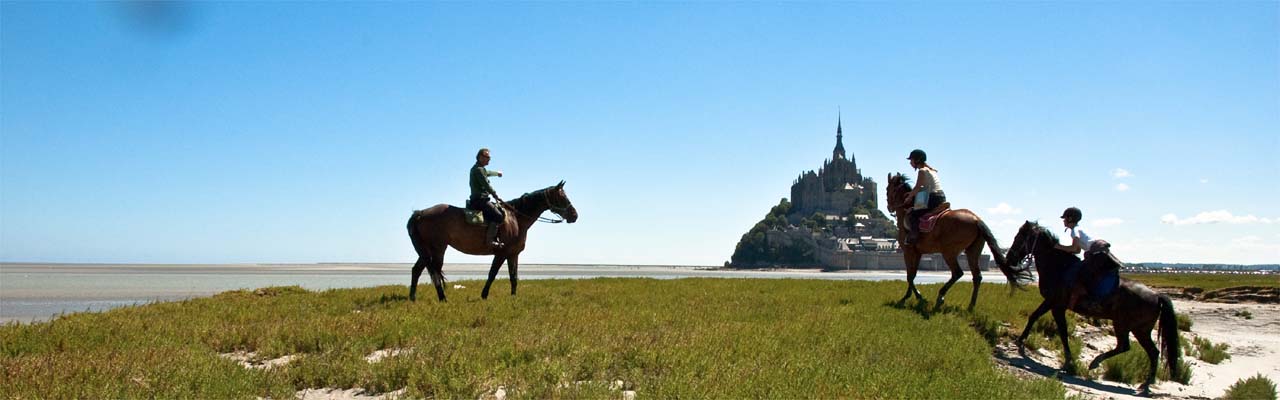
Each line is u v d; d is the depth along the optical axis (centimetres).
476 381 789
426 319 1308
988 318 1509
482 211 1648
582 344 998
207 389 738
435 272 1666
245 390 756
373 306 1597
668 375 813
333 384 828
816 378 835
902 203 1716
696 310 1518
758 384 789
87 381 760
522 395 733
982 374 945
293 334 1114
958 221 1567
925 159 1684
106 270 16725
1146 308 1158
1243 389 1116
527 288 2259
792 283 2706
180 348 995
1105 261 1197
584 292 2038
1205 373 1362
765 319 1394
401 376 835
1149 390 1146
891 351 1052
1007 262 1371
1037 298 1991
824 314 1426
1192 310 2647
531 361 923
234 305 1638
